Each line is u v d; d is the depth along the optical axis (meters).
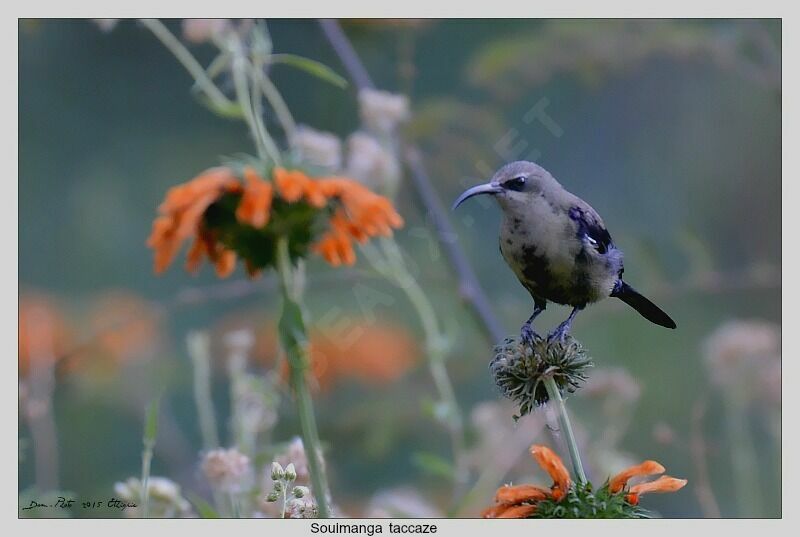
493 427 9.71
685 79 16.41
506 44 12.14
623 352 13.21
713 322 13.08
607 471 9.83
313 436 6.62
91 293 13.42
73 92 15.41
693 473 11.84
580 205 8.97
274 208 6.64
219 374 12.45
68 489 10.90
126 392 11.67
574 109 16.14
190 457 11.16
